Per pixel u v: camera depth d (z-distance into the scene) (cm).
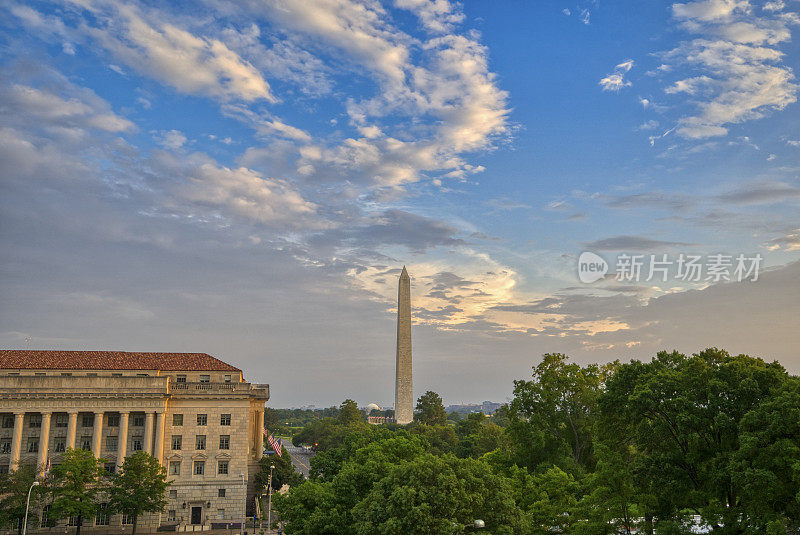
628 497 5534
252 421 12488
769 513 4825
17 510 8619
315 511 5853
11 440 9881
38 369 10419
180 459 10306
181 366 11156
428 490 4809
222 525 10150
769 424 5038
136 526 9806
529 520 5250
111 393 10081
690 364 6188
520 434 8700
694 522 5928
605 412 7188
